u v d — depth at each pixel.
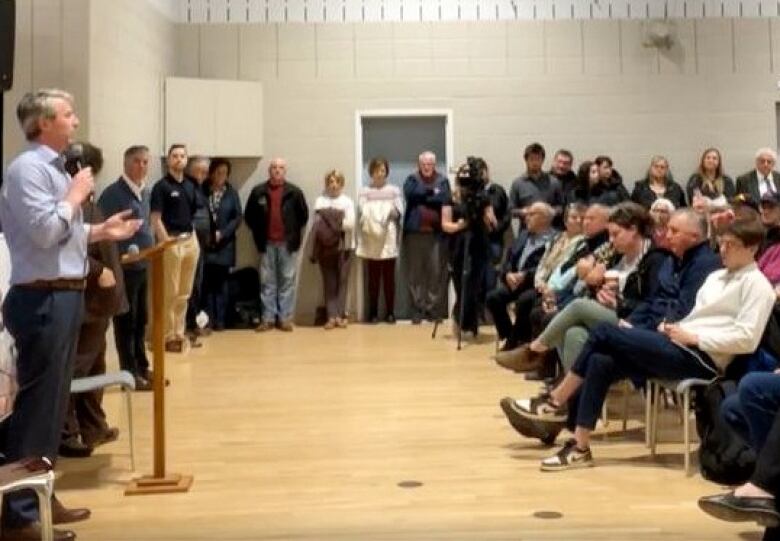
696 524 3.12
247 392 5.43
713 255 3.93
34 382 2.95
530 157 8.23
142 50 7.36
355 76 8.66
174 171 6.98
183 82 8.17
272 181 8.31
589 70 8.63
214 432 4.50
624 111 8.62
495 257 8.17
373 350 6.95
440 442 4.28
